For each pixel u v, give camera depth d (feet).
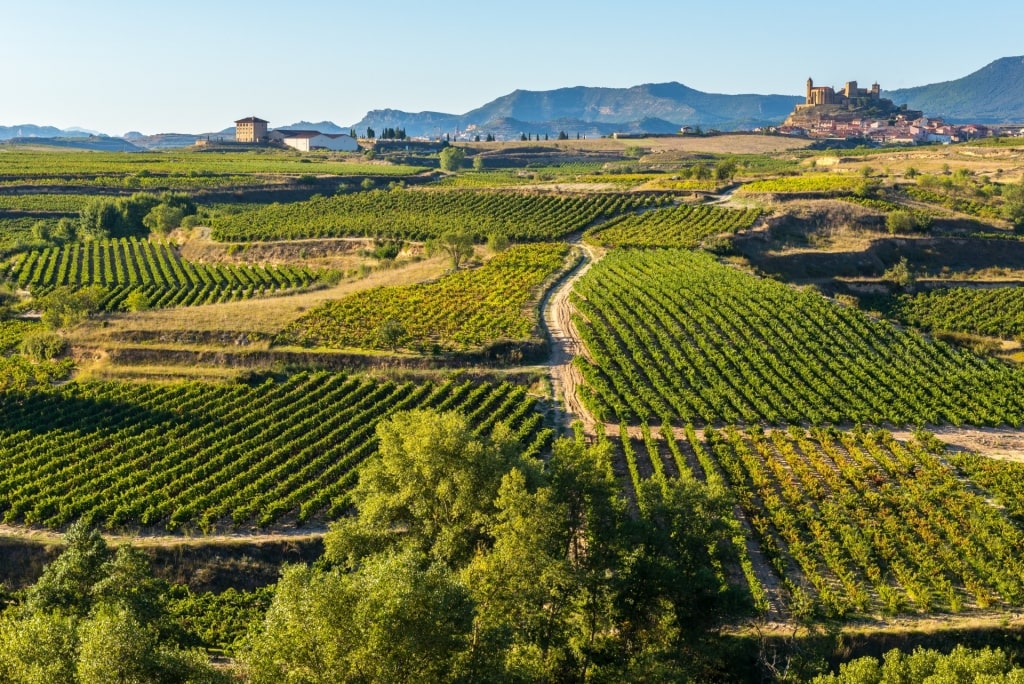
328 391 302.45
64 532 218.59
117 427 273.95
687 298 388.78
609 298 385.70
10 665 120.47
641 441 270.46
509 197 629.92
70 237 631.56
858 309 396.37
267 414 283.79
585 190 645.10
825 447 262.67
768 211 538.06
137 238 645.51
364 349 333.83
